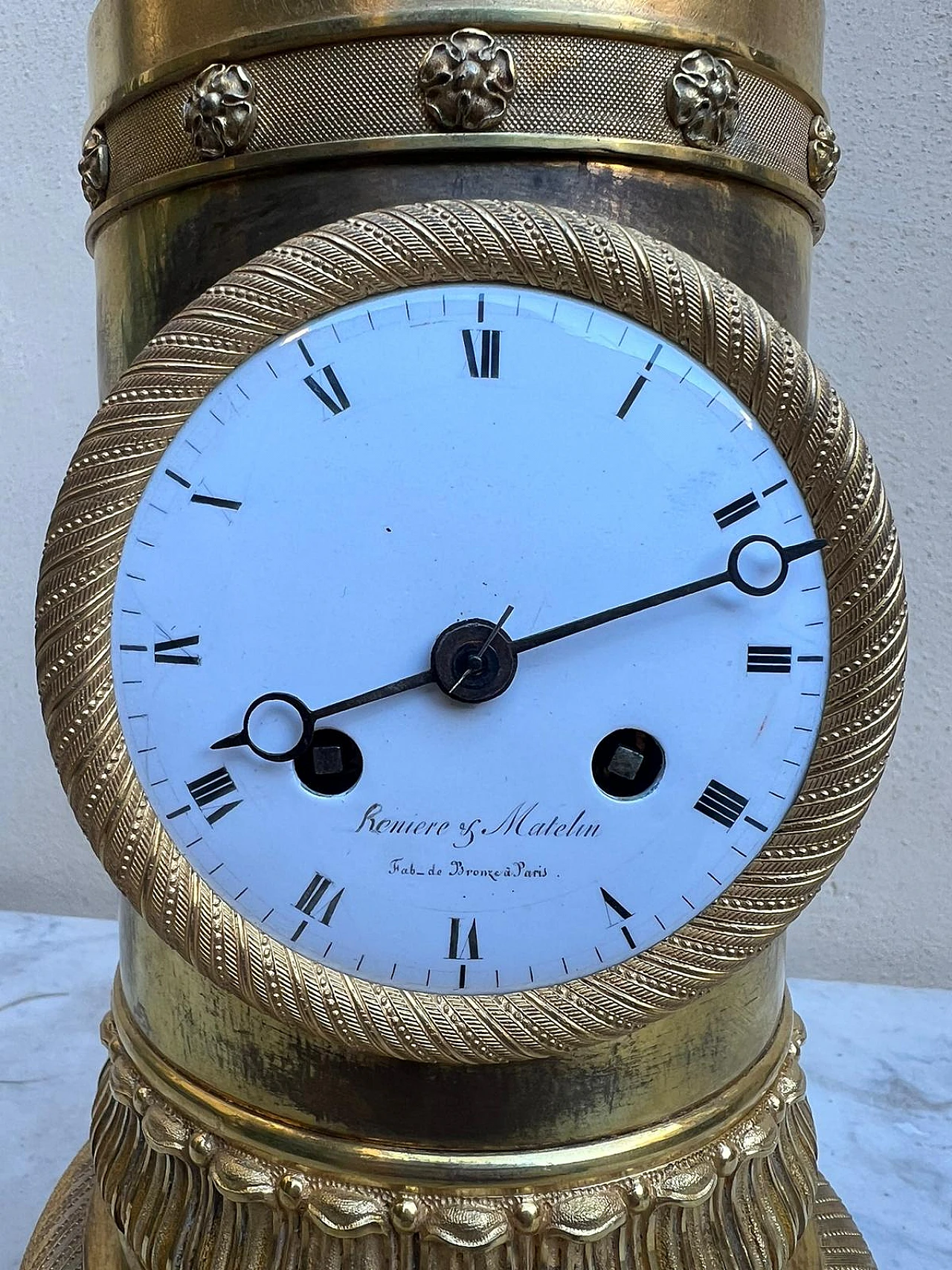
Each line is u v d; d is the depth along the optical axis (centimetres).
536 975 65
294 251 59
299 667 62
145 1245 74
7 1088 117
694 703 63
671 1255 71
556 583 62
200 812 63
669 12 62
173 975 73
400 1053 64
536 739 63
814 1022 131
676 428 62
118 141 71
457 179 62
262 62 62
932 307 122
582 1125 69
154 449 61
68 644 63
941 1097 118
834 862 67
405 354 60
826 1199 97
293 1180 68
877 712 65
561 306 60
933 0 116
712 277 61
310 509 61
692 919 66
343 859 63
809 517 63
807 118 72
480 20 59
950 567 127
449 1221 66
